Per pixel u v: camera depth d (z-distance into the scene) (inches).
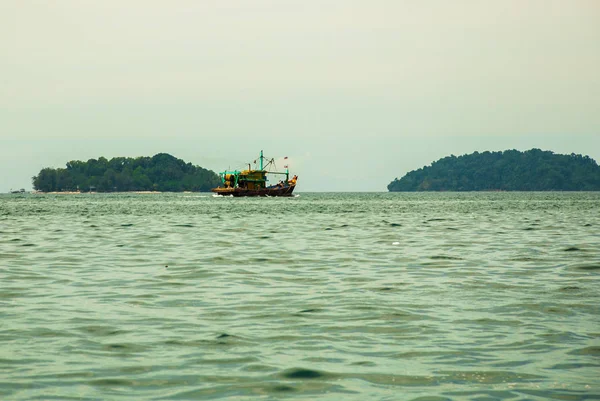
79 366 960.9
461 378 904.3
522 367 951.6
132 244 2940.5
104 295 1553.9
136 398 827.4
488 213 6565.0
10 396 831.1
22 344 1082.7
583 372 927.0
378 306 1406.3
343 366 960.9
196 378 907.4
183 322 1252.5
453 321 1254.3
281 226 4365.2
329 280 1796.3
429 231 3794.3
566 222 4712.1
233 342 1097.4
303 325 1225.4
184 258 2349.9
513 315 1306.6
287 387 870.4
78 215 6254.9
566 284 1691.7
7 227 4259.4
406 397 831.1
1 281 1780.3
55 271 1990.7
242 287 1673.2
